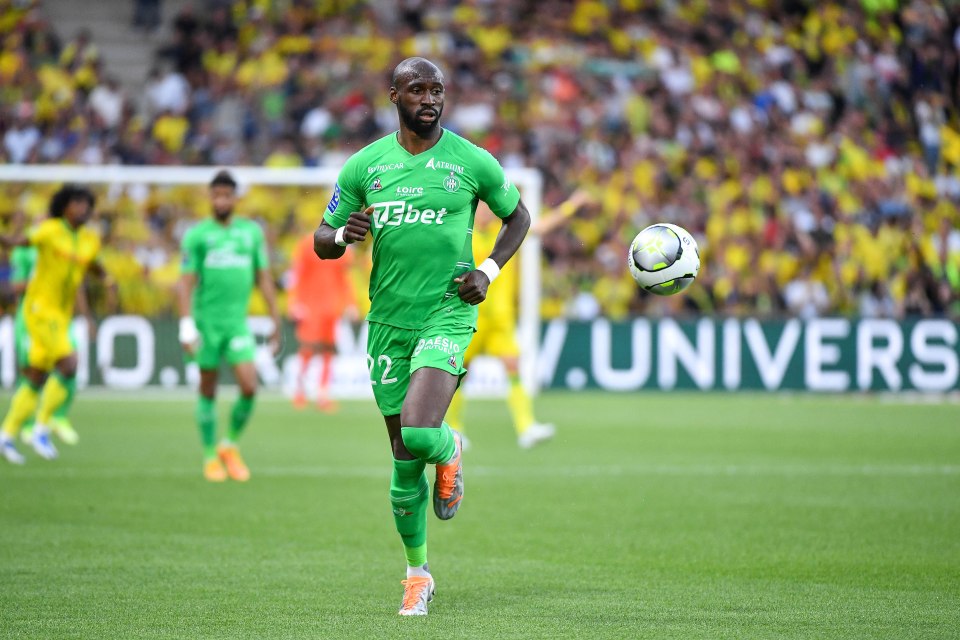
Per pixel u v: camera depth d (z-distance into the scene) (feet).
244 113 274.77
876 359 214.07
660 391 214.28
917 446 147.64
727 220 251.80
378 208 63.05
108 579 71.26
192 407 191.11
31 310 124.77
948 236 251.19
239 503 102.27
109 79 279.08
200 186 213.25
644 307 239.71
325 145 270.05
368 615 62.28
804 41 295.89
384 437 156.35
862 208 257.14
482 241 139.33
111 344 207.10
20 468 123.54
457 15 305.12
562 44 300.61
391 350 63.82
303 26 295.69
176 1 301.02
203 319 116.37
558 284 238.89
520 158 264.52
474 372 207.92
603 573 74.28
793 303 240.53
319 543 84.12
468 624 60.23
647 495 108.27
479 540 86.12
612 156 267.18
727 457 136.67
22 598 65.98
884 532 89.35
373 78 284.41
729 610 63.72
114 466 125.90
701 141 272.31
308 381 208.54
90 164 264.93
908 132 278.67
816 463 131.75
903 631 58.80
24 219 207.31
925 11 287.89
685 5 307.17
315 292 189.67
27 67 279.08
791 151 270.67
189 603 64.90
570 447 146.00
